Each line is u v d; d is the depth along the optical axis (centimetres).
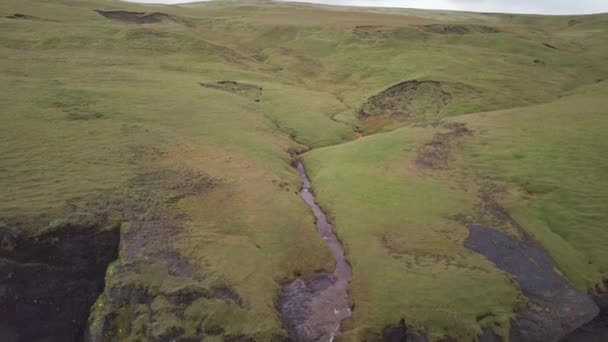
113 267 3011
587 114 5909
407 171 4675
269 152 5125
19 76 6328
